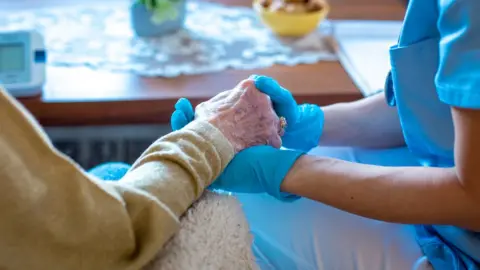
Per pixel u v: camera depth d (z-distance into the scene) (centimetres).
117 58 110
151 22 117
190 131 63
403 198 63
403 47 69
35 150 48
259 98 70
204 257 58
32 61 100
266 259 73
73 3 133
